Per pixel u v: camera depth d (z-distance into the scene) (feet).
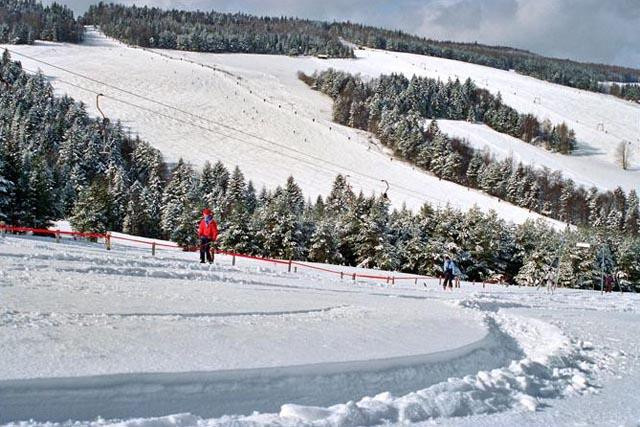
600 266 211.20
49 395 17.38
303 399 21.86
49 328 24.08
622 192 373.61
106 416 17.78
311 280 65.67
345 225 204.74
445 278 96.37
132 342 23.49
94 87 432.25
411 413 20.85
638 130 565.12
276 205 197.06
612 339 48.80
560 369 33.35
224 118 416.87
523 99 608.19
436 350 29.73
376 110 459.32
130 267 49.57
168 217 229.04
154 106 416.05
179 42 645.10
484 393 24.58
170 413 18.84
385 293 62.59
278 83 565.12
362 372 24.85
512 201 354.54
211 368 21.01
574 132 513.04
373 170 366.63
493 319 49.34
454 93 534.37
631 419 24.72
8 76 364.17
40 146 279.28
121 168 269.64
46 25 566.36
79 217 182.70
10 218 161.58
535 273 207.10
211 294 40.42
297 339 28.09
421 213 223.51
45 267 43.04
